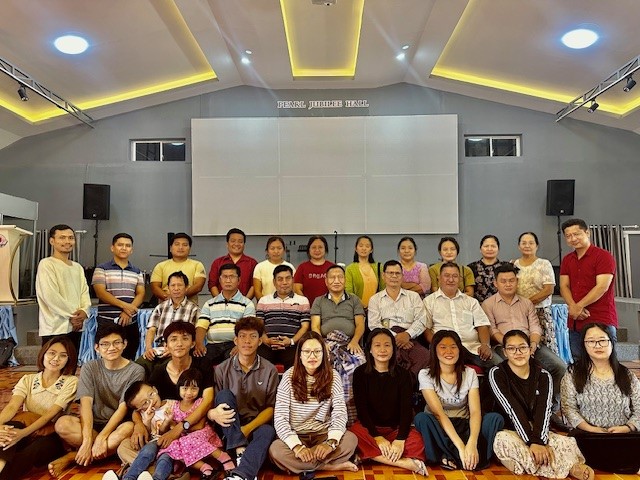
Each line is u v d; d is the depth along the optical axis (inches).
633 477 98.9
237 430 103.3
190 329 115.2
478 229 304.3
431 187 300.2
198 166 303.1
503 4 210.8
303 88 308.0
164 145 317.1
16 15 200.1
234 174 302.5
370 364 115.7
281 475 103.2
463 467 104.9
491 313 145.9
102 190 291.7
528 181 305.6
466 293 160.4
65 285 142.3
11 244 205.3
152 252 307.1
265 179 302.0
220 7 210.2
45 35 217.6
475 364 135.6
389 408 113.7
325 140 303.4
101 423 114.0
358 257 172.6
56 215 307.7
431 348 114.5
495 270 145.9
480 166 307.4
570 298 140.3
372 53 258.1
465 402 113.0
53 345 111.9
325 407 108.9
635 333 228.1
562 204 290.2
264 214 300.8
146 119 311.7
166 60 263.4
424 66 275.6
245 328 114.2
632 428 103.3
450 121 302.0
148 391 109.2
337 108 307.6
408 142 302.2
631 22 204.1
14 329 219.3
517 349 108.4
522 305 143.2
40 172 309.4
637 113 280.1
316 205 301.0
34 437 105.0
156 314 146.6
